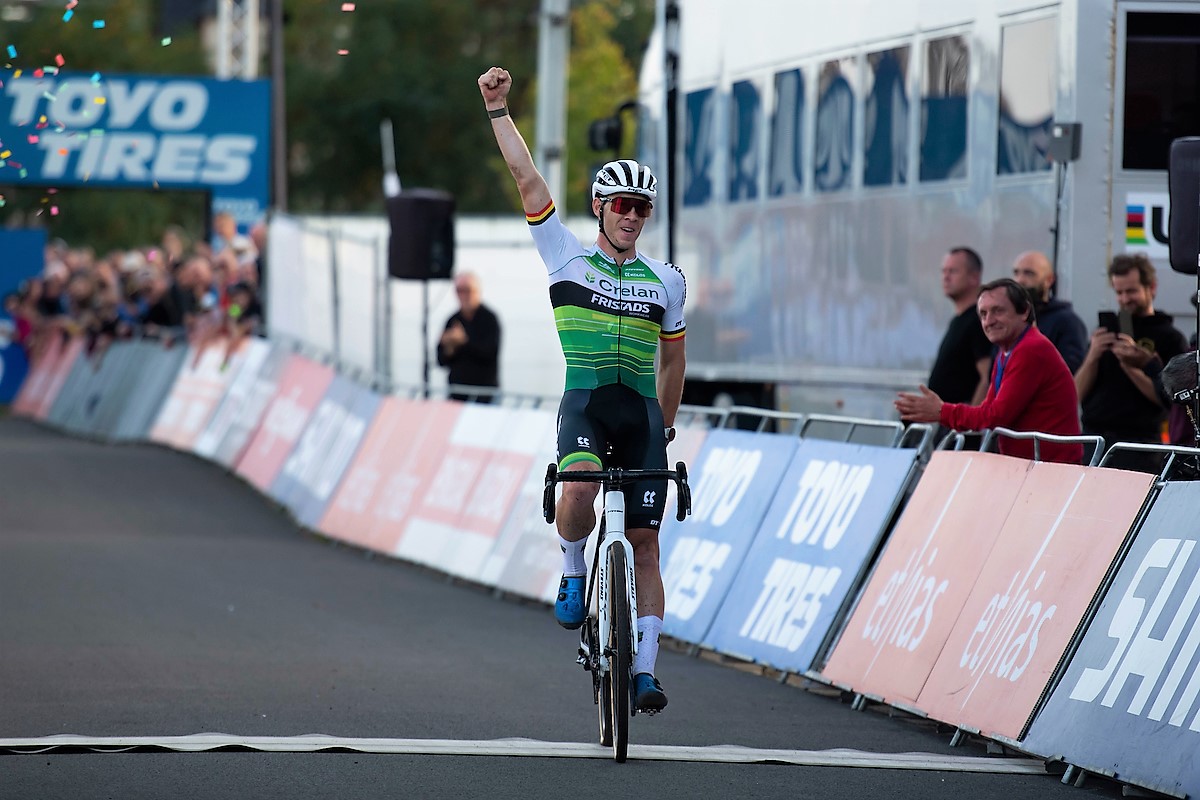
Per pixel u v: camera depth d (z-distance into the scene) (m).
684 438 28.33
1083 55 26.69
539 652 24.80
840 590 22.27
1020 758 17.73
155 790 14.74
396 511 37.38
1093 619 17.20
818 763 16.91
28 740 16.72
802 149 34.41
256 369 52.53
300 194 145.75
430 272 43.00
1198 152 19.58
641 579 17.03
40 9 96.75
